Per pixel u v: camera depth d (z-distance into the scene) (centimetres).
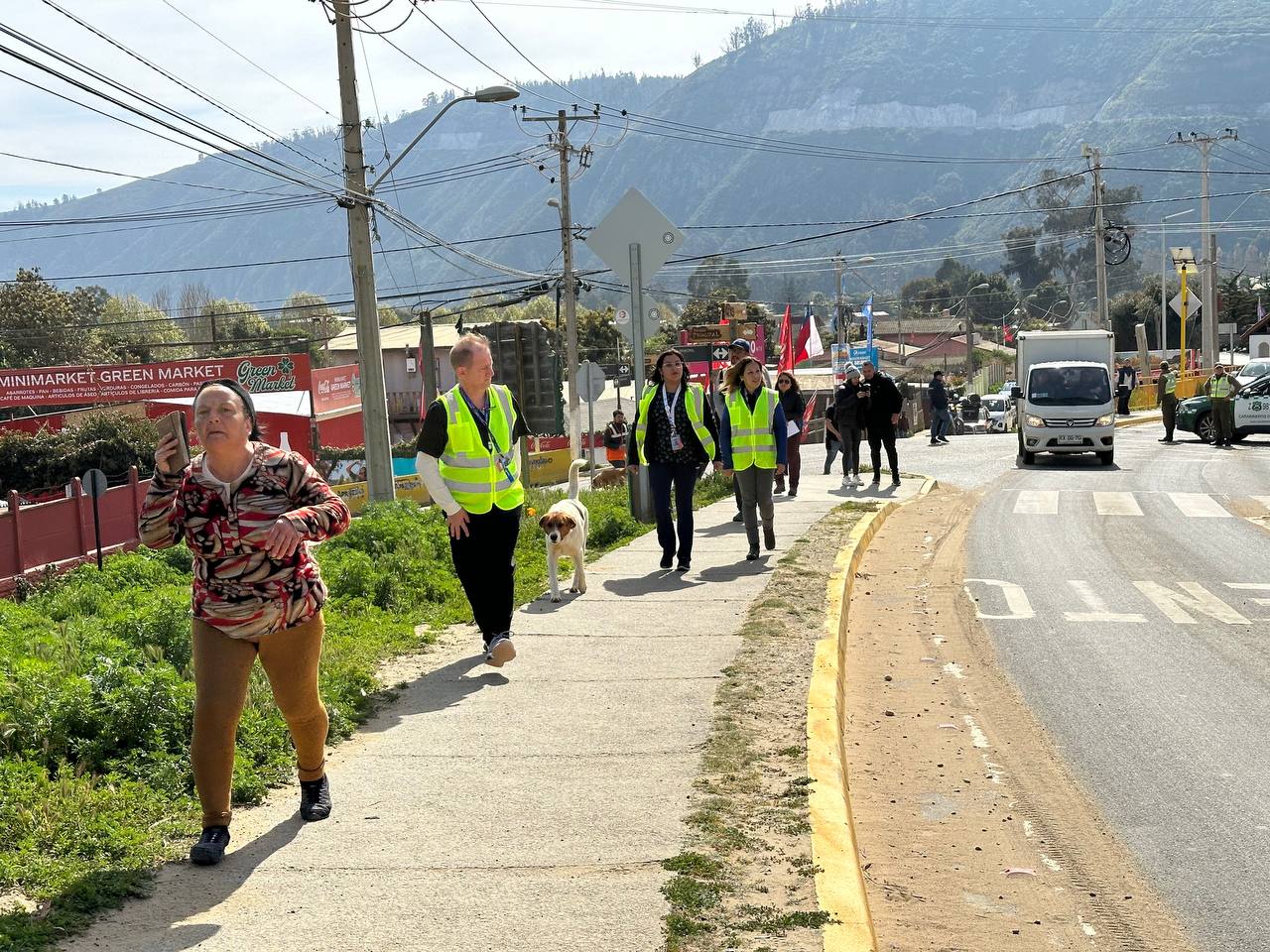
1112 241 5091
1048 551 1462
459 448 761
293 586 472
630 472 1389
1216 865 555
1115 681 877
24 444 4106
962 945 481
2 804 506
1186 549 1473
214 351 8906
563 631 891
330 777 573
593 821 510
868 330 5234
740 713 670
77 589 1292
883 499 1875
